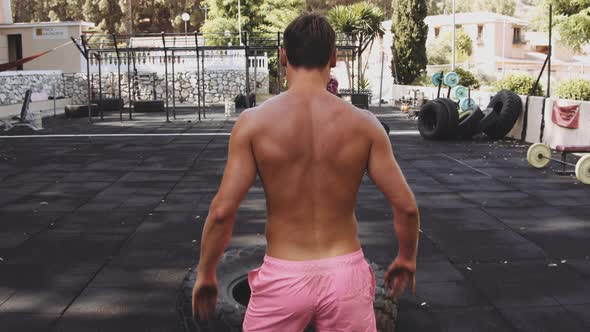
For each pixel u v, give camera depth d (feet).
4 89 58.44
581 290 11.93
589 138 31.96
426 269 13.28
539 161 27.84
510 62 124.26
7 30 84.94
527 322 10.40
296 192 5.09
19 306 11.30
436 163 29.66
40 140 41.39
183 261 14.02
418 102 63.05
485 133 41.42
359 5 80.89
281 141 5.05
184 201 20.93
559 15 62.08
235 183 5.06
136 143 39.22
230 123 54.08
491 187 23.25
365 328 5.17
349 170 5.15
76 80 81.10
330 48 5.30
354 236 5.33
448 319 10.54
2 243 15.69
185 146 37.37
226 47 57.72
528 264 13.60
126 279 12.78
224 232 5.12
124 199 21.35
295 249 5.13
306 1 151.84
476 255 14.30
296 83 5.27
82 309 11.13
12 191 23.08
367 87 93.40
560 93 46.47
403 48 81.10
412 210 5.23
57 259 14.25
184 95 85.10
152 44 123.03
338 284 5.04
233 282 9.62
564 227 16.96
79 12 169.48
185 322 8.63
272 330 5.15
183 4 172.96
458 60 126.52
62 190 23.20
